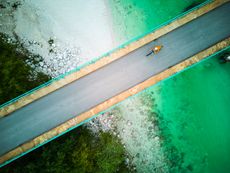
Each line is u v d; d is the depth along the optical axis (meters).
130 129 21.83
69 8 21.64
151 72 20.56
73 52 21.42
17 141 19.56
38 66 21.12
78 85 20.11
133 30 22.09
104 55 20.38
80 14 21.69
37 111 19.77
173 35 20.86
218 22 21.16
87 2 21.81
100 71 20.30
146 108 22.02
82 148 19.47
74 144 19.80
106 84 20.27
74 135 20.42
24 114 19.66
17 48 21.02
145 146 21.97
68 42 21.42
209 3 21.16
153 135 22.05
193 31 21.00
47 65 21.23
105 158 19.98
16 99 19.55
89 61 20.73
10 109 19.52
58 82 19.97
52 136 19.70
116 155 20.67
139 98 21.92
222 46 21.05
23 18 21.12
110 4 22.03
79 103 20.06
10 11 21.02
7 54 20.67
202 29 21.06
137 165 21.77
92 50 21.59
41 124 19.77
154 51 20.38
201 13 21.09
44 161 18.95
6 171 19.23
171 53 20.78
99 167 19.69
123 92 20.31
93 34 21.70
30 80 20.88
